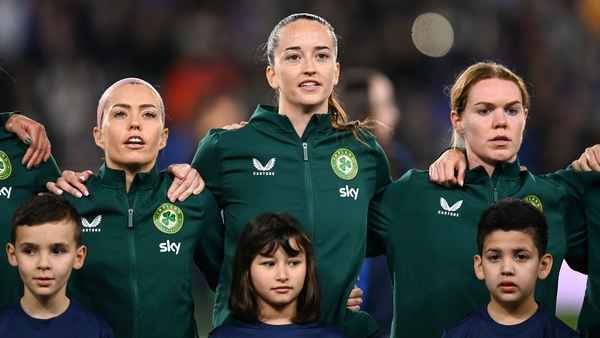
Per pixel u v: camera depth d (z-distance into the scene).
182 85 25.03
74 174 8.57
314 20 8.81
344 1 26.55
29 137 8.73
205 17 25.88
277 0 26.44
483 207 8.61
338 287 8.45
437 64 26.17
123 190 8.45
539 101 25.84
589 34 26.55
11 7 24.67
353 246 8.59
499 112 8.45
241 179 8.64
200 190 8.62
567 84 26.09
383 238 8.91
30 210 7.50
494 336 7.69
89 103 24.36
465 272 8.48
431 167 8.91
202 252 8.83
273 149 8.70
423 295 8.59
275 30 8.96
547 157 25.16
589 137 25.53
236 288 7.81
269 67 9.02
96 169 23.59
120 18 25.25
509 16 26.62
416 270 8.67
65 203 7.69
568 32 26.56
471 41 26.34
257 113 8.90
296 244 7.68
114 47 25.17
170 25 25.66
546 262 7.83
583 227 8.90
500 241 7.61
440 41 26.20
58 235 7.48
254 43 26.00
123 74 25.12
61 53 24.72
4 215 8.51
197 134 24.59
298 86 8.62
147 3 25.66
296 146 8.72
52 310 7.61
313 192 8.59
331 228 8.54
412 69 26.20
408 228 8.77
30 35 24.66
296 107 8.79
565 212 8.88
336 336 7.85
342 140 8.88
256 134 8.77
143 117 8.41
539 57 26.28
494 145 8.47
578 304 16.69
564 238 8.65
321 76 8.62
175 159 23.81
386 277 10.35
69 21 24.92
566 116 25.66
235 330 7.80
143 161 8.35
